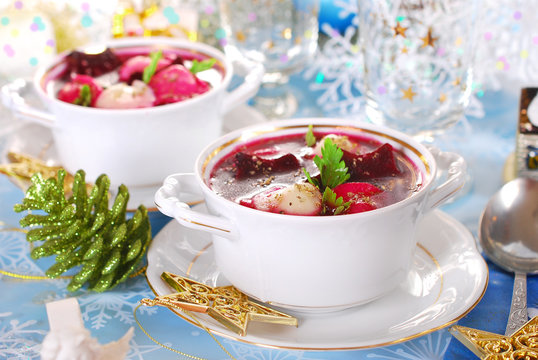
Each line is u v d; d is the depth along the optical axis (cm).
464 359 58
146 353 59
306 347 56
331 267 58
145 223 66
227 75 74
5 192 74
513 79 84
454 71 75
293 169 63
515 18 81
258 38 84
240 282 60
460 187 61
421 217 60
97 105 72
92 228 63
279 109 85
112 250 64
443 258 64
